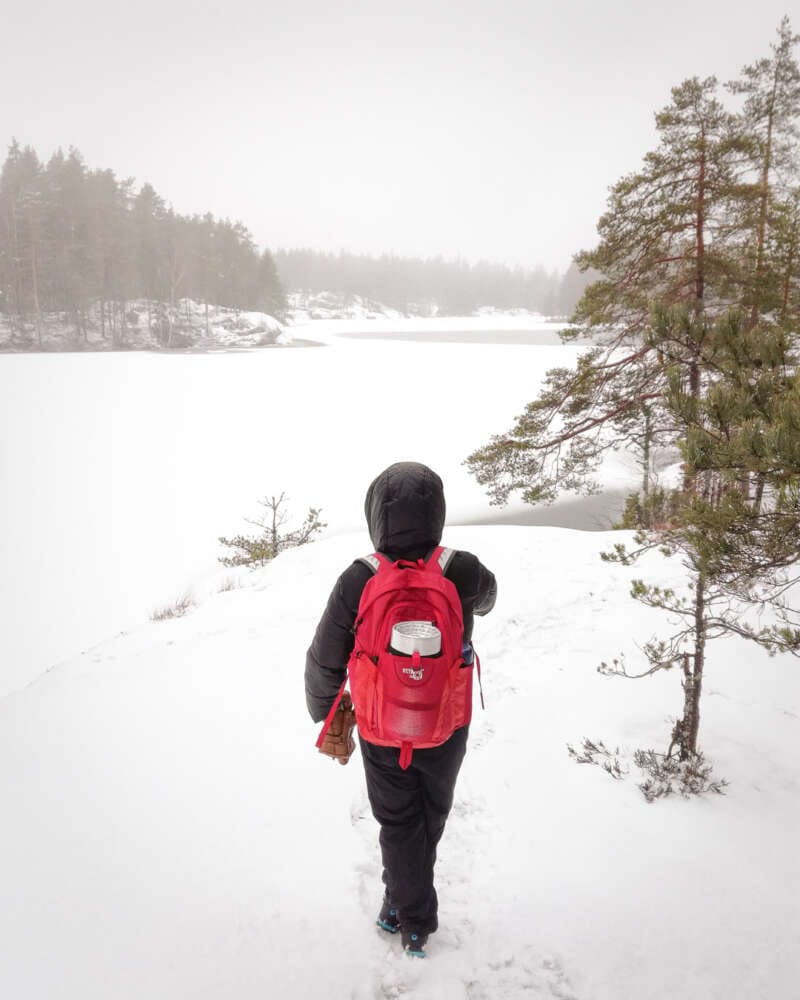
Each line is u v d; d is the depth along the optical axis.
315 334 131.25
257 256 125.62
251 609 8.02
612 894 2.60
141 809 3.28
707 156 12.24
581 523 23.70
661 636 5.97
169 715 4.59
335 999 2.07
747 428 2.67
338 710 2.23
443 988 2.11
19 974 2.17
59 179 96.12
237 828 3.07
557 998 2.08
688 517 2.90
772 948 2.31
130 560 20.14
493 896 2.59
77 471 30.06
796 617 5.82
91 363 64.94
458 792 3.47
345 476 29.41
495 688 5.02
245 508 25.27
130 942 2.31
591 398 12.88
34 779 3.68
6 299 92.00
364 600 1.89
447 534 10.39
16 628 15.79
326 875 2.70
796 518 2.55
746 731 4.24
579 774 3.64
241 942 2.31
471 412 42.84
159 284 100.38
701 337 3.50
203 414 42.03
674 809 3.27
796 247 11.77
